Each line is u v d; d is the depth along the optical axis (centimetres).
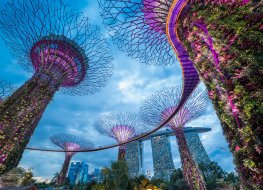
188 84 1356
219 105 463
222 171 4519
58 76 1123
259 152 345
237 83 400
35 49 1116
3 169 752
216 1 510
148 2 762
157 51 977
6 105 862
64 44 1142
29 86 970
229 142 442
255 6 425
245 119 374
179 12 677
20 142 824
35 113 920
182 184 2378
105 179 2666
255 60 381
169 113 1942
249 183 372
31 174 2911
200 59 539
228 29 448
